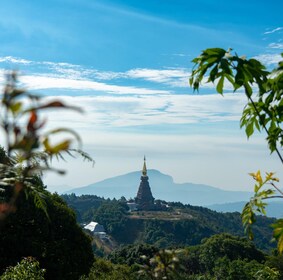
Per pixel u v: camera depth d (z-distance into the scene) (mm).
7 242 23844
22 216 24312
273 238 3361
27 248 24344
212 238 77438
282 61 3201
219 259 65938
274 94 3336
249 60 3240
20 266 14547
